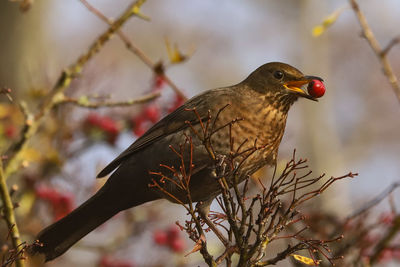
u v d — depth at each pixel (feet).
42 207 36.83
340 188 66.85
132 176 32.86
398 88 32.42
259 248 22.52
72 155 37.22
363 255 31.96
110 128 37.40
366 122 76.64
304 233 31.48
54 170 36.37
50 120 36.60
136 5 31.89
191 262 38.29
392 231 30.71
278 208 22.40
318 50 74.90
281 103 32.78
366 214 31.65
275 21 80.53
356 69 79.82
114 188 33.19
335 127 75.51
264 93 32.58
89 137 37.58
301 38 75.77
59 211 36.27
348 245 30.48
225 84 81.00
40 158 35.53
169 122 32.48
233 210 22.57
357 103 78.48
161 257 38.60
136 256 39.73
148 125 38.34
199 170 30.78
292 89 32.86
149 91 38.29
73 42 72.49
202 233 23.48
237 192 22.63
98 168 37.19
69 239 32.07
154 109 38.06
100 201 33.30
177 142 31.42
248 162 31.40
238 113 31.45
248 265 22.39
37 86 40.16
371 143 75.15
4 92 27.76
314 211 34.04
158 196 33.81
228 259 22.97
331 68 79.77
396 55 79.66
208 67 81.61
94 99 37.52
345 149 73.00
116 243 38.22
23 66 41.04
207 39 82.07
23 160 33.65
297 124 72.13
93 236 41.91
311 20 75.77
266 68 33.19
